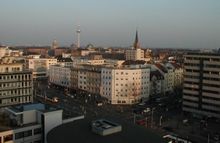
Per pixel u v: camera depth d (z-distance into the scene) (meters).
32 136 94.06
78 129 75.12
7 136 88.25
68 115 106.94
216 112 165.75
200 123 155.50
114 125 75.31
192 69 174.12
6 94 157.88
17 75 161.12
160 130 138.50
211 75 166.12
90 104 197.38
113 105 199.25
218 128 147.12
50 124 95.69
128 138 68.81
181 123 154.12
